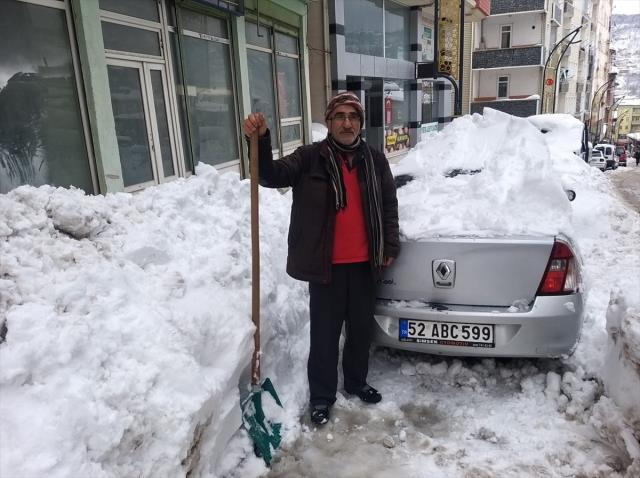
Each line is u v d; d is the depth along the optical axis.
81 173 5.16
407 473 2.38
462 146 4.45
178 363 2.09
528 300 2.81
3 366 1.62
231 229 3.46
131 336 2.06
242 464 2.44
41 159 4.72
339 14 11.64
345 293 2.83
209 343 2.39
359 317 2.87
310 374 2.87
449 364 3.25
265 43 9.13
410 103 16.95
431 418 2.80
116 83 5.61
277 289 3.49
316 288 2.81
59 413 1.62
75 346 1.80
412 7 16.44
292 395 2.98
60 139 4.91
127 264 2.46
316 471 2.42
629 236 6.72
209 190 4.00
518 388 3.01
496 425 2.69
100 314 2.04
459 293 2.88
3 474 1.44
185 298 2.49
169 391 2.01
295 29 10.20
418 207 3.32
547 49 33.12
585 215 7.18
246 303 2.81
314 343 2.84
